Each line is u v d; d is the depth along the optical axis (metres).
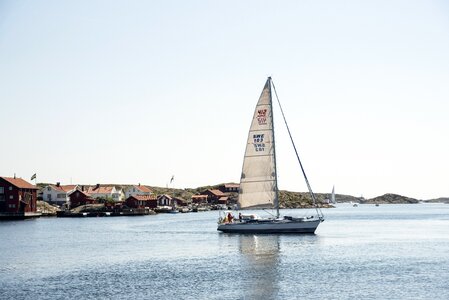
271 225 86.56
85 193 197.75
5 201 150.75
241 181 87.44
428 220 154.62
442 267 53.28
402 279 47.03
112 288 44.88
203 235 91.69
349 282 45.97
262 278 48.28
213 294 42.19
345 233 97.31
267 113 86.44
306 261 58.09
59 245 78.19
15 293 43.12
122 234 98.38
